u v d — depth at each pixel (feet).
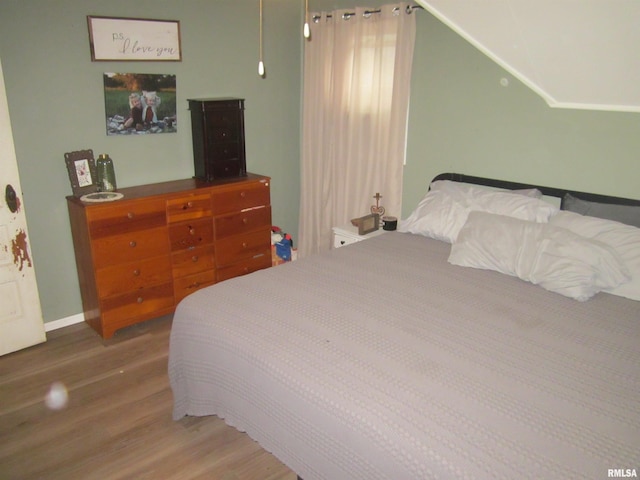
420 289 7.54
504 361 5.59
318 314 6.64
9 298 9.42
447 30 10.27
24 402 8.18
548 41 7.20
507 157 10.02
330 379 5.20
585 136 8.88
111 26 10.07
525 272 7.84
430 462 4.18
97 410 8.02
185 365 7.02
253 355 5.79
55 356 9.57
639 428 4.54
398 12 10.68
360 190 12.55
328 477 5.04
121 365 9.30
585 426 4.55
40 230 10.05
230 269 12.01
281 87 13.47
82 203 9.50
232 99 11.63
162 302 10.82
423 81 10.95
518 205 9.01
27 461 6.91
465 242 8.67
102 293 9.84
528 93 9.41
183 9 11.10
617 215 8.28
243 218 11.93
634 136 8.34
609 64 7.27
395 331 6.21
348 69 12.09
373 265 8.55
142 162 11.24
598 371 5.44
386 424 4.55
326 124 12.98
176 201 10.53
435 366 5.44
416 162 11.59
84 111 10.13
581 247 7.45
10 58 9.06
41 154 9.77
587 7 6.11
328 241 13.80
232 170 12.12
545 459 4.13
